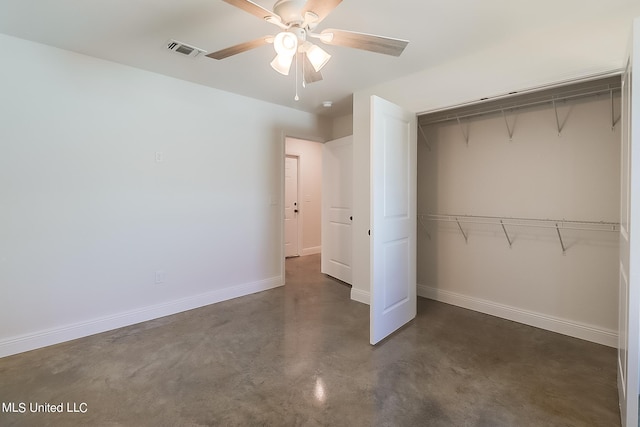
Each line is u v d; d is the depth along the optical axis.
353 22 2.13
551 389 1.97
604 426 1.66
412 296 3.06
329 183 4.62
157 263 3.14
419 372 2.16
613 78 2.27
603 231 2.55
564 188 2.72
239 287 3.79
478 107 3.08
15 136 2.40
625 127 1.70
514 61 2.41
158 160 3.12
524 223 2.96
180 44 2.48
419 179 3.74
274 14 1.60
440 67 2.81
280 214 4.19
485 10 2.00
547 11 2.02
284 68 1.71
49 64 2.52
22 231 2.44
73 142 2.64
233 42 2.43
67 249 2.63
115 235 2.88
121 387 1.99
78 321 2.69
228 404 1.84
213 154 3.52
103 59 2.76
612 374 2.12
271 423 1.69
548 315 2.83
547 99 2.71
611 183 2.50
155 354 2.41
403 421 1.70
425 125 3.65
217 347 2.52
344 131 4.62
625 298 1.63
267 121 3.99
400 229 2.84
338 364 2.26
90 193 2.74
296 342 2.60
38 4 1.96
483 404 1.83
